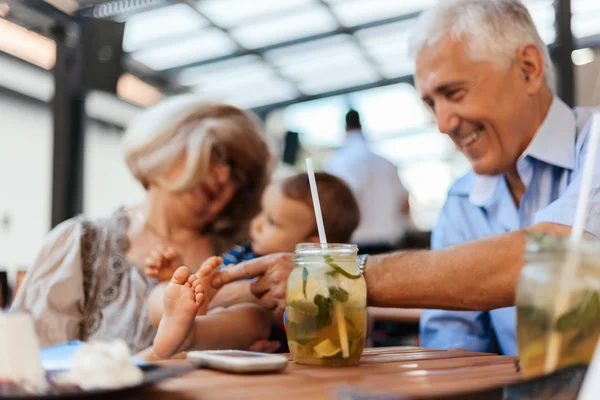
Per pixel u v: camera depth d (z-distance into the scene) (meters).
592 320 0.64
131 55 5.14
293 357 0.92
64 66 3.24
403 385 0.70
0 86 4.71
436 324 1.67
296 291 0.90
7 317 0.64
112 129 5.81
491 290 0.98
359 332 0.89
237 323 1.22
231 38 5.09
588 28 4.89
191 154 1.62
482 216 1.70
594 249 0.65
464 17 1.44
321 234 0.97
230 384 0.72
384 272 1.04
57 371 0.72
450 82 1.45
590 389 0.54
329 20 5.09
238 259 1.79
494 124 1.47
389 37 5.49
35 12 3.04
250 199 1.81
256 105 6.70
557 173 1.55
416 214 7.15
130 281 1.60
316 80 6.26
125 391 0.61
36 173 5.07
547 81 1.54
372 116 7.31
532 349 0.66
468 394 0.57
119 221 1.70
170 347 1.00
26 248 4.96
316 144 6.90
